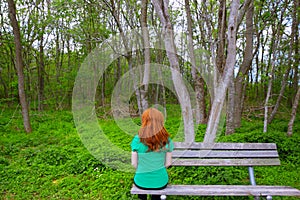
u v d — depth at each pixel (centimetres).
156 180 300
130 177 403
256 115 975
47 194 372
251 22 726
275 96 1146
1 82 1340
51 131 767
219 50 602
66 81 1123
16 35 741
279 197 353
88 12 930
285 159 501
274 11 716
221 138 579
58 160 495
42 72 1302
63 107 1222
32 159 504
